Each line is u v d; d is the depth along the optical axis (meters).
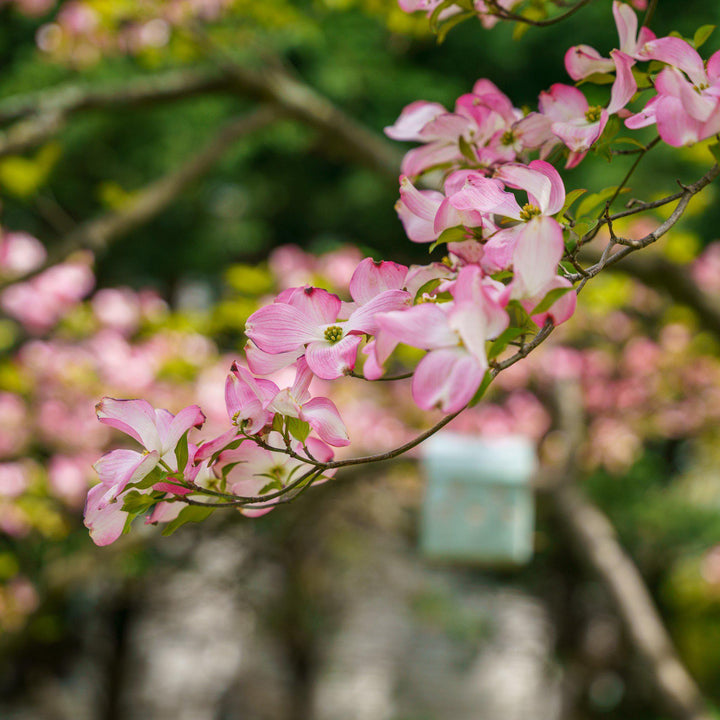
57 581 3.33
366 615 7.89
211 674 6.79
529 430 4.76
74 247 3.08
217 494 0.76
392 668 7.21
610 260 0.78
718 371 4.54
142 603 5.41
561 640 6.37
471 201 0.78
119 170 7.96
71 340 3.68
